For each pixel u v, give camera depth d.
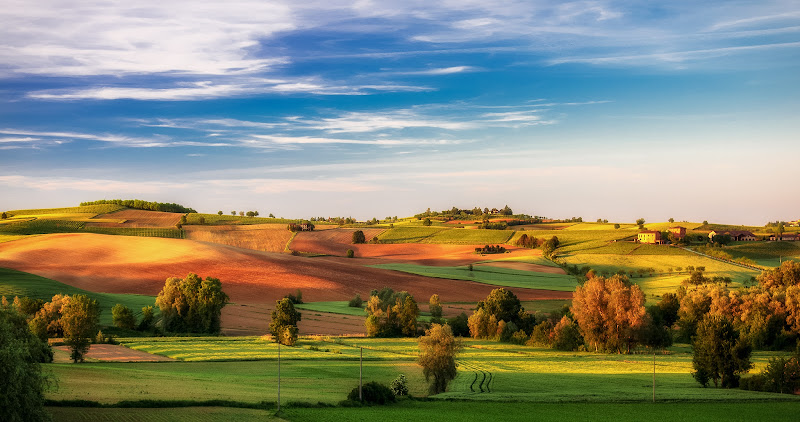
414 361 87.75
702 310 127.25
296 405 52.31
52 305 99.50
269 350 93.00
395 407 55.78
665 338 106.62
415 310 119.88
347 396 58.38
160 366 76.25
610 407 57.09
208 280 119.19
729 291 133.88
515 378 75.69
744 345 70.19
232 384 62.09
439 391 67.25
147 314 116.88
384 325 119.19
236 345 98.00
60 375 60.09
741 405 58.41
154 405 48.03
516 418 50.97
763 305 114.81
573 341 107.88
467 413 53.03
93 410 45.62
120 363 78.50
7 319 45.84
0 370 37.66
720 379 75.25
